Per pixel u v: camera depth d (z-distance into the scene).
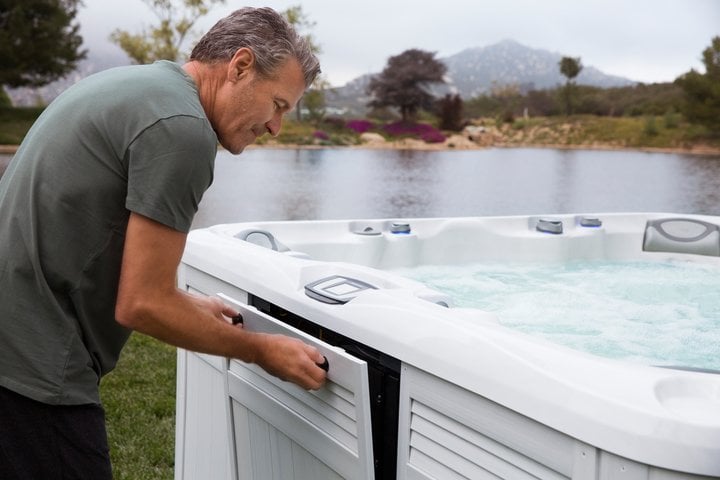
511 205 7.53
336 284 1.30
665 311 2.24
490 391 0.91
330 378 1.08
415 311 1.08
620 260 2.89
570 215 2.88
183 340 1.01
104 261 1.02
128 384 2.81
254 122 1.10
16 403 1.01
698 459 0.73
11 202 1.01
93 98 1.00
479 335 0.96
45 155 0.99
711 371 1.01
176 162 0.95
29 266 0.99
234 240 1.67
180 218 0.98
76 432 1.05
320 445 1.15
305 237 2.37
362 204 7.41
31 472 1.02
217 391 1.61
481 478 0.94
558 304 2.29
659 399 0.79
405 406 1.07
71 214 0.99
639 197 7.67
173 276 1.00
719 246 2.73
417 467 1.06
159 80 1.00
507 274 2.68
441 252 2.69
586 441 0.79
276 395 1.26
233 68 1.06
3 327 1.00
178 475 1.87
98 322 1.07
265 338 1.08
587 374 0.84
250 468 1.43
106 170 0.98
